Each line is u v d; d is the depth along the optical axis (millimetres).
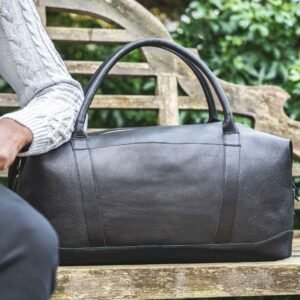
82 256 1396
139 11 2256
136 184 1388
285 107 2711
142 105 2189
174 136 1433
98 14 2230
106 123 2822
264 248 1455
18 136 1270
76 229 1377
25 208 1031
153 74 2225
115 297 1377
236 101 2262
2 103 2115
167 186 1396
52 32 2188
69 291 1363
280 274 1433
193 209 1404
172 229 1403
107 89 2814
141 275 1386
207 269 1407
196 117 2738
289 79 2639
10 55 1399
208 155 1419
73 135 1404
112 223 1384
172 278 1395
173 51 1503
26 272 970
